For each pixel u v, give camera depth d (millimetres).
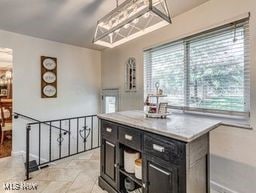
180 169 1265
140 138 1575
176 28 2445
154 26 1572
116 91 3756
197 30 2176
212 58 2113
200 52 2238
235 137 1857
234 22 1875
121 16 1602
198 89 2270
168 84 2658
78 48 3906
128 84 3451
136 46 3199
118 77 3709
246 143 1776
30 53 3250
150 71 2959
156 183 1434
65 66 3713
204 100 2205
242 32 1848
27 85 3219
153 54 2910
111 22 1723
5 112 4246
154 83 2885
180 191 1265
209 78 2150
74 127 3875
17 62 3107
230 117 1969
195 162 1348
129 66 3426
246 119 1843
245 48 1824
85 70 4031
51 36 3254
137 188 1852
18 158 2959
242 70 1858
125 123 1690
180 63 2479
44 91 3412
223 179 1955
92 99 4152
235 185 1858
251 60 1733
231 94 1954
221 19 1958
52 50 3529
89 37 3307
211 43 2121
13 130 3072
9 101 4324
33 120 3281
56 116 3586
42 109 3402
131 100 3348
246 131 1776
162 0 1485
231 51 1939
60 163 2738
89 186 2115
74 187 2092
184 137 1193
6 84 6652
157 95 1926
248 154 1761
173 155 1303
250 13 1729
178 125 1528
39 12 2316
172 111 2549
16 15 2406
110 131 1955
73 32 3049
